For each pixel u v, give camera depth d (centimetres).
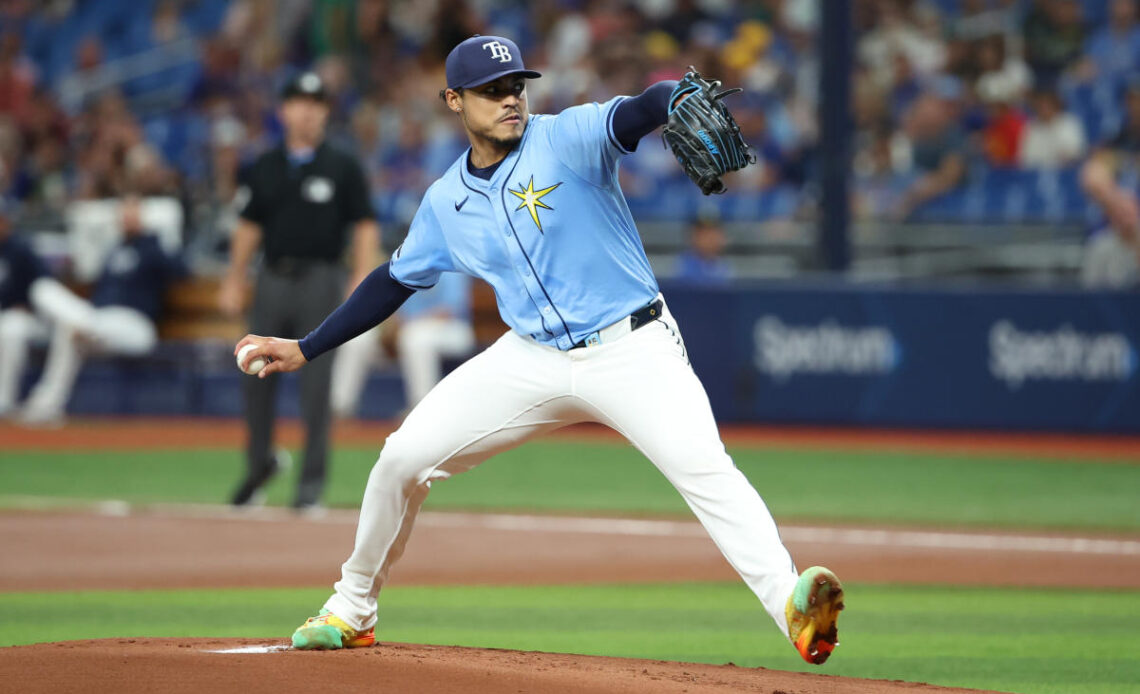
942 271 5972
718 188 1399
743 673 1650
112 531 3152
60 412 5631
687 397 1504
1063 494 3894
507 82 1509
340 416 5469
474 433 1583
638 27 7038
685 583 2639
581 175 1494
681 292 5397
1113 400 4975
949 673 1834
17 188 7262
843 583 2645
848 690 1558
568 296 1511
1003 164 6188
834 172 5247
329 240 3353
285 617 2228
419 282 1636
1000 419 5100
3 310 5650
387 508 1631
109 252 5638
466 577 2689
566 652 1958
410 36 7244
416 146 6488
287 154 3344
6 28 8306
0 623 2158
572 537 3177
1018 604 2427
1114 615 2317
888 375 5203
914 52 6688
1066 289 5022
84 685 1364
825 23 5159
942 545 3094
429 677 1421
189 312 5703
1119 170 5866
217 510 3484
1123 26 6488
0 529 3170
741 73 6575
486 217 1539
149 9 8106
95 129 7256
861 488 3991
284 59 7262
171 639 1728
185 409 5738
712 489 1487
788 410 5319
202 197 6438
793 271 6044
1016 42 6612
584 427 5644
